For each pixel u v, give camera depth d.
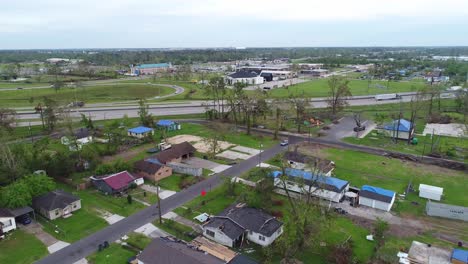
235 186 60.19
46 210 49.62
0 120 84.81
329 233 46.31
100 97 154.38
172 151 73.50
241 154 78.94
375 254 41.09
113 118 112.56
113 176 60.06
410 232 46.88
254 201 51.31
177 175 67.00
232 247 43.28
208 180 64.19
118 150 80.38
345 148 83.50
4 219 45.56
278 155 72.50
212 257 37.78
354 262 39.66
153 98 151.25
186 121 110.06
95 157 70.38
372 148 83.50
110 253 41.53
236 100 111.25
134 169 66.06
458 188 61.25
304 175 59.19
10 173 58.69
